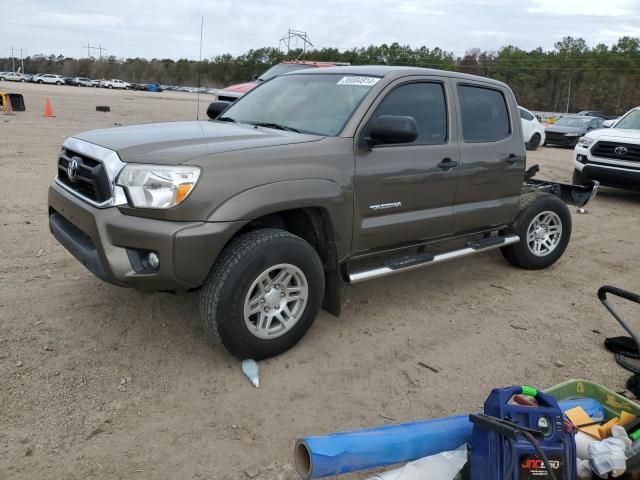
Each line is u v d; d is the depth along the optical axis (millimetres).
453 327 4520
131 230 3254
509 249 5906
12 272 4883
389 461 2547
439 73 4746
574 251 7051
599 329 4656
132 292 4613
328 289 4156
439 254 4793
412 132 3799
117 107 29266
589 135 10945
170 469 2756
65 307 4285
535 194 5848
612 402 3158
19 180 8453
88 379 3418
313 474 2367
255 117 4676
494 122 5234
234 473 2762
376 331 4340
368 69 4582
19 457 2750
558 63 105062
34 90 48531
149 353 3750
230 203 3342
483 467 2402
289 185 3576
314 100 4480
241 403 3303
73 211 3643
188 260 3256
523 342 4336
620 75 100688
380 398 3459
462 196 4867
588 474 2672
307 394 3439
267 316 3658
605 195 11570
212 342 3799
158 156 3314
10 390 3246
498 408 2506
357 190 3998
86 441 2900
